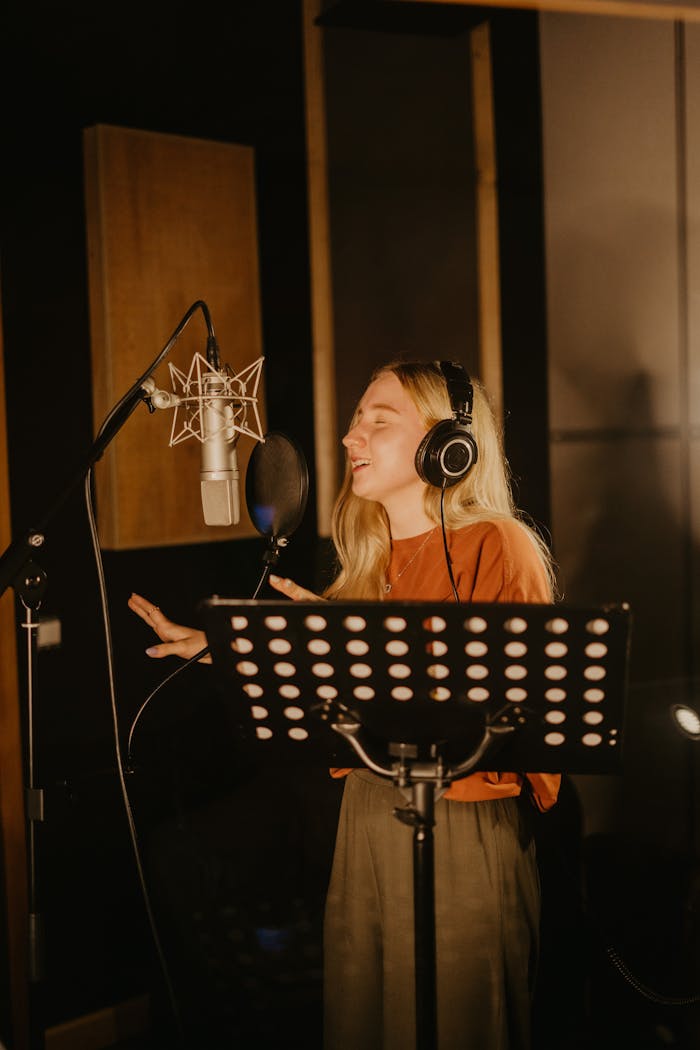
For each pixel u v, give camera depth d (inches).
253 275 95.9
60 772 87.1
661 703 110.6
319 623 47.8
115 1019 89.3
